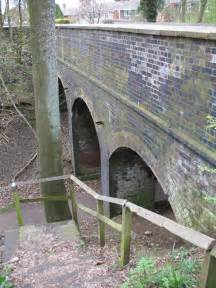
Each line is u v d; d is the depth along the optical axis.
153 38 5.64
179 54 4.91
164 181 5.86
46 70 7.23
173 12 24.64
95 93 9.68
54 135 7.68
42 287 4.39
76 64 11.44
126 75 7.08
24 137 15.73
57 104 7.56
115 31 7.30
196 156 4.73
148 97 6.16
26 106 16.16
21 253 5.51
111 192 9.88
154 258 4.37
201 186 4.66
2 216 11.23
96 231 7.76
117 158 9.45
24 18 19.39
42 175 7.98
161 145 5.85
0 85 15.24
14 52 16.41
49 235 6.11
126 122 7.48
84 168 14.51
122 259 4.37
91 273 4.52
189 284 3.13
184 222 5.23
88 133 14.13
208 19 20.41
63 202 8.09
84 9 30.69
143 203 10.26
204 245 2.44
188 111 4.85
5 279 4.28
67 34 12.30
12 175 13.96
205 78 4.35
